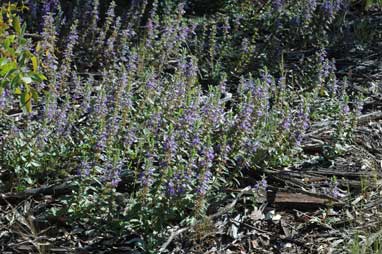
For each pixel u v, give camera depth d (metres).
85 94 6.24
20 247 5.09
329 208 5.61
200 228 5.19
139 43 8.16
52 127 5.99
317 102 7.29
